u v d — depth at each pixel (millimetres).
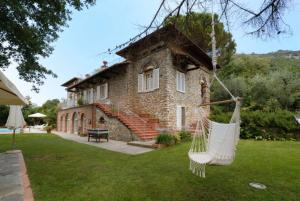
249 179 4551
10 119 8719
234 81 21625
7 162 6406
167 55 12930
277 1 2846
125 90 15320
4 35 6871
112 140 12820
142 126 12656
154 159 6668
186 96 14867
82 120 17562
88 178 4734
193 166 3896
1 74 3352
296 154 7148
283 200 3543
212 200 3570
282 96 19656
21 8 6258
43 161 6582
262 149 8133
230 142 3414
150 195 3775
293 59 27891
